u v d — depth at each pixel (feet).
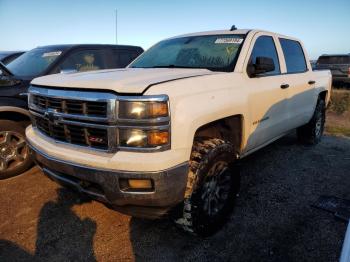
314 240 9.38
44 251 8.88
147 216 8.20
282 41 14.61
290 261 8.48
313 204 11.51
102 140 7.93
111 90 7.66
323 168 15.24
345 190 12.80
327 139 21.03
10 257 8.62
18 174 14.14
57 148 8.71
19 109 14.08
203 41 12.76
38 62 17.29
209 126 9.82
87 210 11.05
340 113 32.35
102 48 19.45
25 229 9.93
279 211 11.02
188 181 8.35
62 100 8.59
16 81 14.60
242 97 10.44
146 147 7.42
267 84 12.25
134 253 8.79
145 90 7.45
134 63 13.48
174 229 9.92
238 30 12.73
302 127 18.53
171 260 8.50
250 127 11.28
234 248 8.99
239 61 11.08
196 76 9.09
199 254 8.73
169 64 12.29
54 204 11.48
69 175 8.58
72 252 8.84
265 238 9.45
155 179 7.35
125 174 7.34
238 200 11.75
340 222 10.36
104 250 8.92
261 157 16.75
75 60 17.89
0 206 11.34
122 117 7.47
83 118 8.04
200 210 8.67
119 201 7.71
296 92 14.96
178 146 7.75
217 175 9.41
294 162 16.03
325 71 19.52
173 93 7.82
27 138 10.38
